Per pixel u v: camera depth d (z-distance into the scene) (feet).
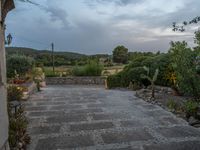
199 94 19.13
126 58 96.07
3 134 6.75
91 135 13.10
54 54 89.61
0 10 7.05
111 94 30.76
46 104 22.65
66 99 26.02
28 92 28.17
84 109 20.03
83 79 65.77
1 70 6.72
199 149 10.98
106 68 74.38
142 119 16.44
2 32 7.18
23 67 46.47
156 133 13.34
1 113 6.59
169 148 11.14
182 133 13.30
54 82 65.51
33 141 12.27
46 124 15.34
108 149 11.13
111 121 15.97
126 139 12.42
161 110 19.33
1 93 6.63
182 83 19.99
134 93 31.22
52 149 11.22
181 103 19.70
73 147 11.43
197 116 15.93
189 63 19.38
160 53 36.86
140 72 36.76
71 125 15.08
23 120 13.32
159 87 29.35
